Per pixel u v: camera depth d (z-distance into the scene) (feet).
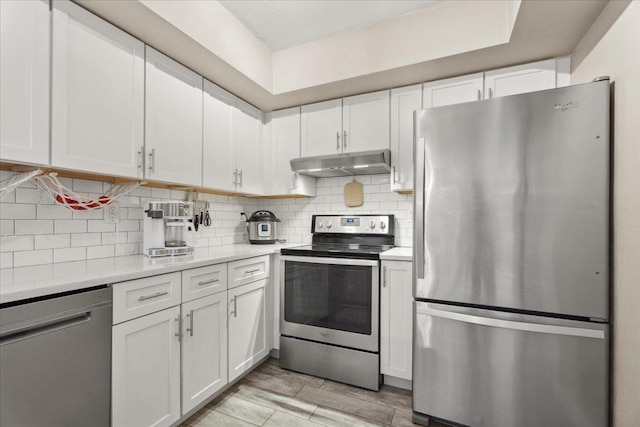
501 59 6.30
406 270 6.40
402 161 7.50
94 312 4.00
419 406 5.49
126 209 6.29
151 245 6.23
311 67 7.54
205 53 6.02
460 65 6.55
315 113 8.50
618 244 4.27
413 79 7.21
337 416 5.76
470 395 5.10
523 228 4.75
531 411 4.70
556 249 4.56
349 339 6.82
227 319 6.32
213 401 6.19
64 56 4.39
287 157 8.84
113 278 4.20
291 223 9.93
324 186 9.53
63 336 3.68
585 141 4.42
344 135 8.12
